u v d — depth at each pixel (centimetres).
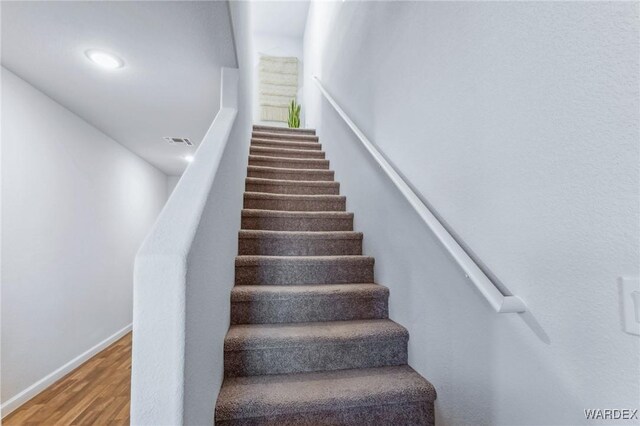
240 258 180
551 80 72
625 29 58
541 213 75
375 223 192
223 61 174
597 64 63
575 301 67
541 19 75
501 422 88
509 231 85
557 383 71
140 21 138
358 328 148
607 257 61
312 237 209
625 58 58
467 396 103
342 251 213
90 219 287
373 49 195
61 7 130
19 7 129
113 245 333
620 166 59
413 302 141
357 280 190
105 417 192
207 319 94
